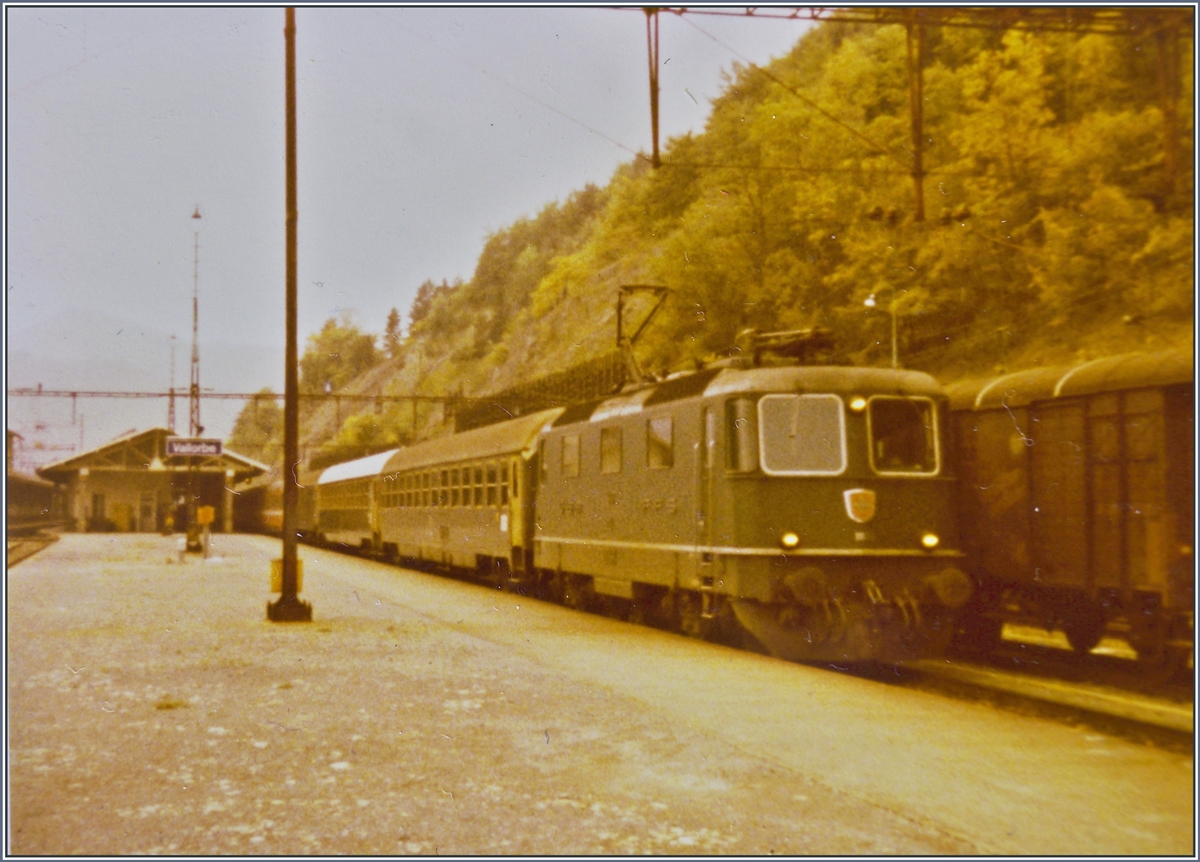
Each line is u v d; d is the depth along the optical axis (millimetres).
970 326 28828
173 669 10047
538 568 17875
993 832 4965
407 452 28219
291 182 15000
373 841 4887
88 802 5543
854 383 11094
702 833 4977
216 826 5125
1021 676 10352
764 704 8125
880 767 6188
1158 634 10141
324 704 8242
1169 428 9977
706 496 11617
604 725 7383
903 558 10938
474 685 9062
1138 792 5656
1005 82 27438
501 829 5059
